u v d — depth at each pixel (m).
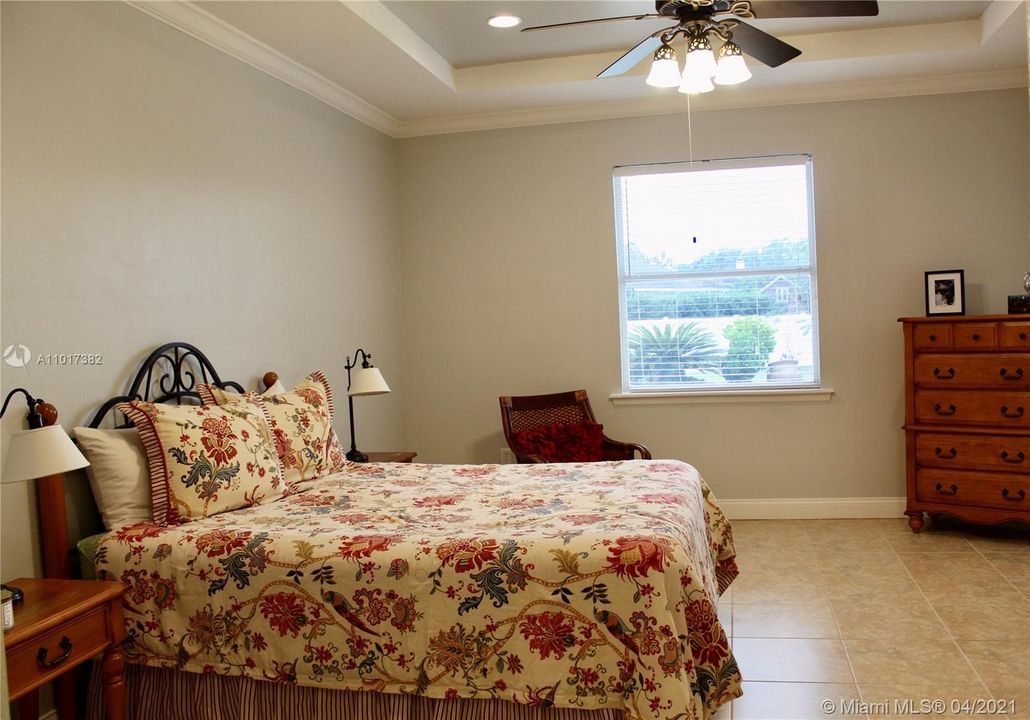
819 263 4.82
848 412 4.84
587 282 5.06
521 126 5.08
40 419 2.28
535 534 2.28
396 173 5.25
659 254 5.06
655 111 4.91
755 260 4.96
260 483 2.83
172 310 3.10
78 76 2.68
